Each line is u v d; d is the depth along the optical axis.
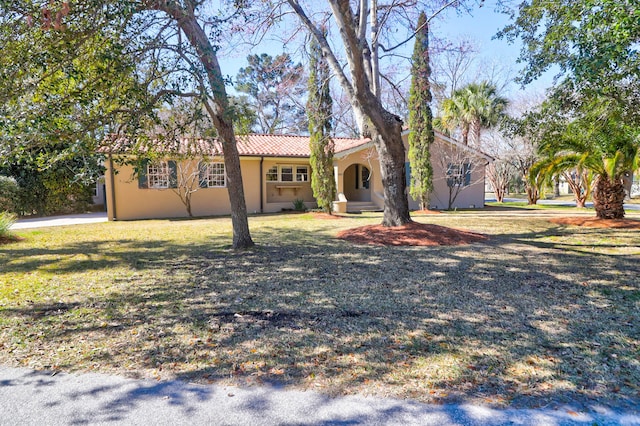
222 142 7.87
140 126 5.68
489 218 14.01
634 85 6.68
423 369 3.04
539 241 8.85
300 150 19.09
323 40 9.61
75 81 4.90
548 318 4.10
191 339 3.66
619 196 11.57
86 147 4.99
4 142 4.68
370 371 3.03
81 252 8.24
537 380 2.85
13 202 15.45
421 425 2.36
